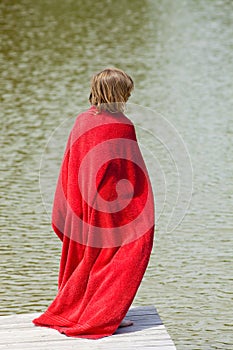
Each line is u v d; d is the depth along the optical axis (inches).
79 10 2443.4
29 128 1362.0
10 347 534.0
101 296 544.4
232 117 1416.1
